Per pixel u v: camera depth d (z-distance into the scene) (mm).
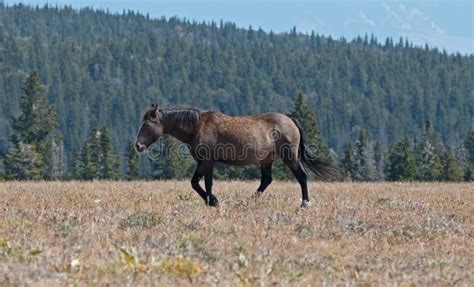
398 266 29078
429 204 50406
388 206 47906
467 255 32156
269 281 25422
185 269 26172
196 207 43375
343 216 41062
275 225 37188
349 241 34094
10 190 56531
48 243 30266
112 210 41000
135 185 66062
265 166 47844
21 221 35688
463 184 80750
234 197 50688
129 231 33750
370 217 41469
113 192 54625
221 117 45656
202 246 30797
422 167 187250
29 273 24453
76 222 35906
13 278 23734
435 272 28156
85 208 42125
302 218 39719
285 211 42438
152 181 77938
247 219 38469
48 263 26344
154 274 25500
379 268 28656
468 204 51500
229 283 24750
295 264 28578
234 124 45281
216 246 31219
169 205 44375
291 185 70375
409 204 49375
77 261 26094
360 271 27891
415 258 30953
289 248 31578
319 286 25172
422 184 79250
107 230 33750
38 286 23125
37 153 162875
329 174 47656
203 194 45406
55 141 193125
